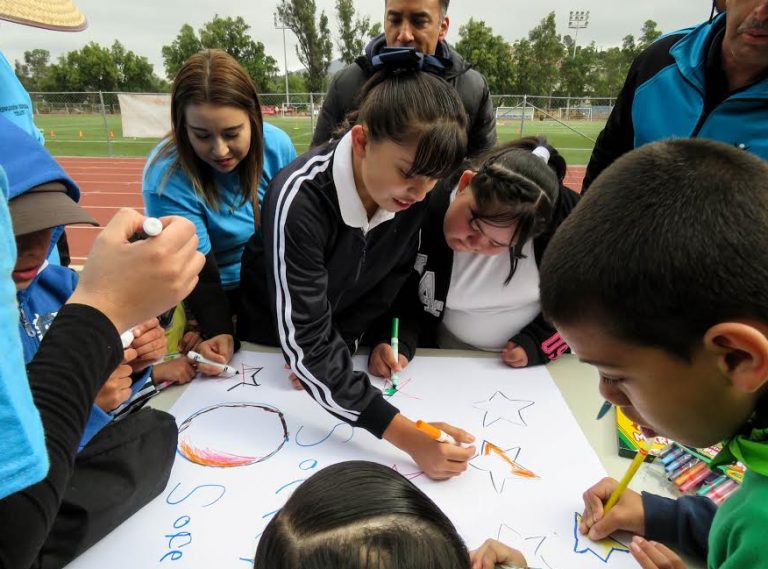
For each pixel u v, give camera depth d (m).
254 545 0.72
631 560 0.71
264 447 0.91
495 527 0.76
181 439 0.92
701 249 0.42
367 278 1.17
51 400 0.44
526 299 1.23
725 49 1.23
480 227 1.08
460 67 1.99
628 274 0.45
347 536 0.41
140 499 0.75
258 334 1.27
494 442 0.93
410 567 0.41
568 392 1.09
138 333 0.91
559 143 13.33
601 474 0.86
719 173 0.45
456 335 1.37
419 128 0.82
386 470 0.49
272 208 0.93
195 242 0.57
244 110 1.39
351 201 0.95
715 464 0.57
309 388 0.93
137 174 9.25
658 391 0.49
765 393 0.48
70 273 0.97
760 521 0.47
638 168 0.48
